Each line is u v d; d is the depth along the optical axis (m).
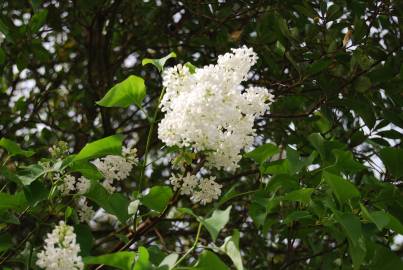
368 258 2.64
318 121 4.30
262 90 2.52
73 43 5.89
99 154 2.58
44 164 2.80
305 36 4.26
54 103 5.71
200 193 2.67
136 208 2.63
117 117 6.13
